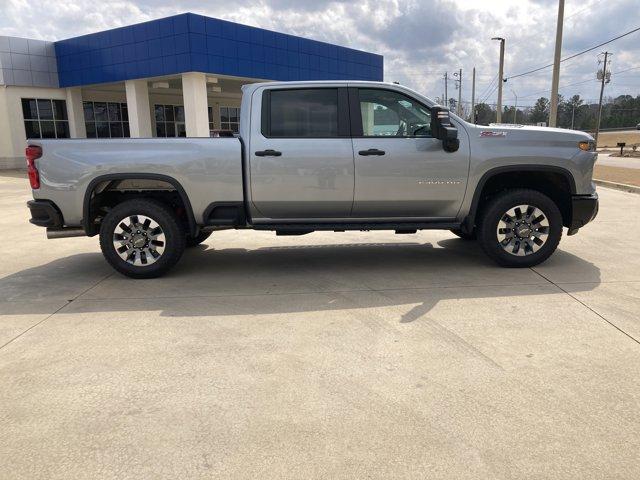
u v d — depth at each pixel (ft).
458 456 9.14
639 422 10.04
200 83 68.80
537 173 20.51
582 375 11.88
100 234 20.16
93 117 91.56
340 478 8.66
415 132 19.85
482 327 14.74
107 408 10.93
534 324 14.88
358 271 20.90
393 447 9.43
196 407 10.89
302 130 19.69
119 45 73.46
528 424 10.03
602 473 8.66
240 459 9.20
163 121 99.91
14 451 9.55
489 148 19.60
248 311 16.55
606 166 82.89
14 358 13.41
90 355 13.50
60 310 17.01
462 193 19.85
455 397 11.05
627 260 21.67
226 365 12.76
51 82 84.17
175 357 13.28
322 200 19.80
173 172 19.53
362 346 13.69
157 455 9.36
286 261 22.89
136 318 16.12
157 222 19.95
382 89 19.71
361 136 19.66
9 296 18.61
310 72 84.53
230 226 20.40
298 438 9.75
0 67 79.87
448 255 23.27
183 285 19.57
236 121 111.04
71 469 9.03
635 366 12.26
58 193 19.80
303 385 11.70
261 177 19.54
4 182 66.39
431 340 13.96
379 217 20.47
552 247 20.31
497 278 19.39
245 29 72.28
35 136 85.05
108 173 19.58
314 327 15.06
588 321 15.02
